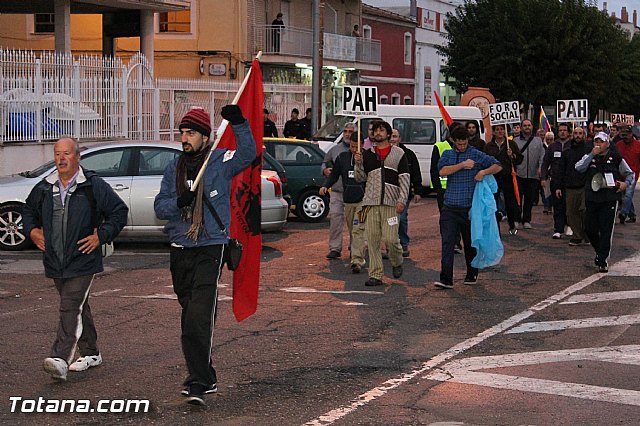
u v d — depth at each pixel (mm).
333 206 14062
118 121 23703
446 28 47781
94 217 7371
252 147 6824
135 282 11961
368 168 11766
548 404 6828
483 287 11797
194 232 6723
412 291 11461
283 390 7176
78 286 7324
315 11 29734
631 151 19547
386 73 54312
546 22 44000
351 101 15688
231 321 9656
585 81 44469
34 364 7887
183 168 6816
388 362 8055
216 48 38688
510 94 44938
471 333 9203
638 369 7824
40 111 20922
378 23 53156
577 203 15570
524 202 18547
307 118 31109
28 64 20609
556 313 10211
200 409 6664
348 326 9477
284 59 40469
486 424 6375
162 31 39031
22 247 14648
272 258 14234
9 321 9602
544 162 17641
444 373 7691
